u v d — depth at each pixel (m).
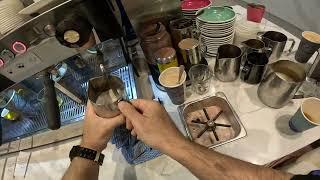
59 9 0.38
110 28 0.43
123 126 0.47
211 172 0.36
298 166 0.48
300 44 0.61
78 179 0.41
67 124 0.53
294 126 0.50
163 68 0.57
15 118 0.55
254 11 0.70
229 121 0.55
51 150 0.57
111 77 0.43
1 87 0.46
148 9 0.57
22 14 0.40
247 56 0.57
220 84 0.61
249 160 0.48
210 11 0.64
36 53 0.42
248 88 0.59
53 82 0.47
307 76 0.58
